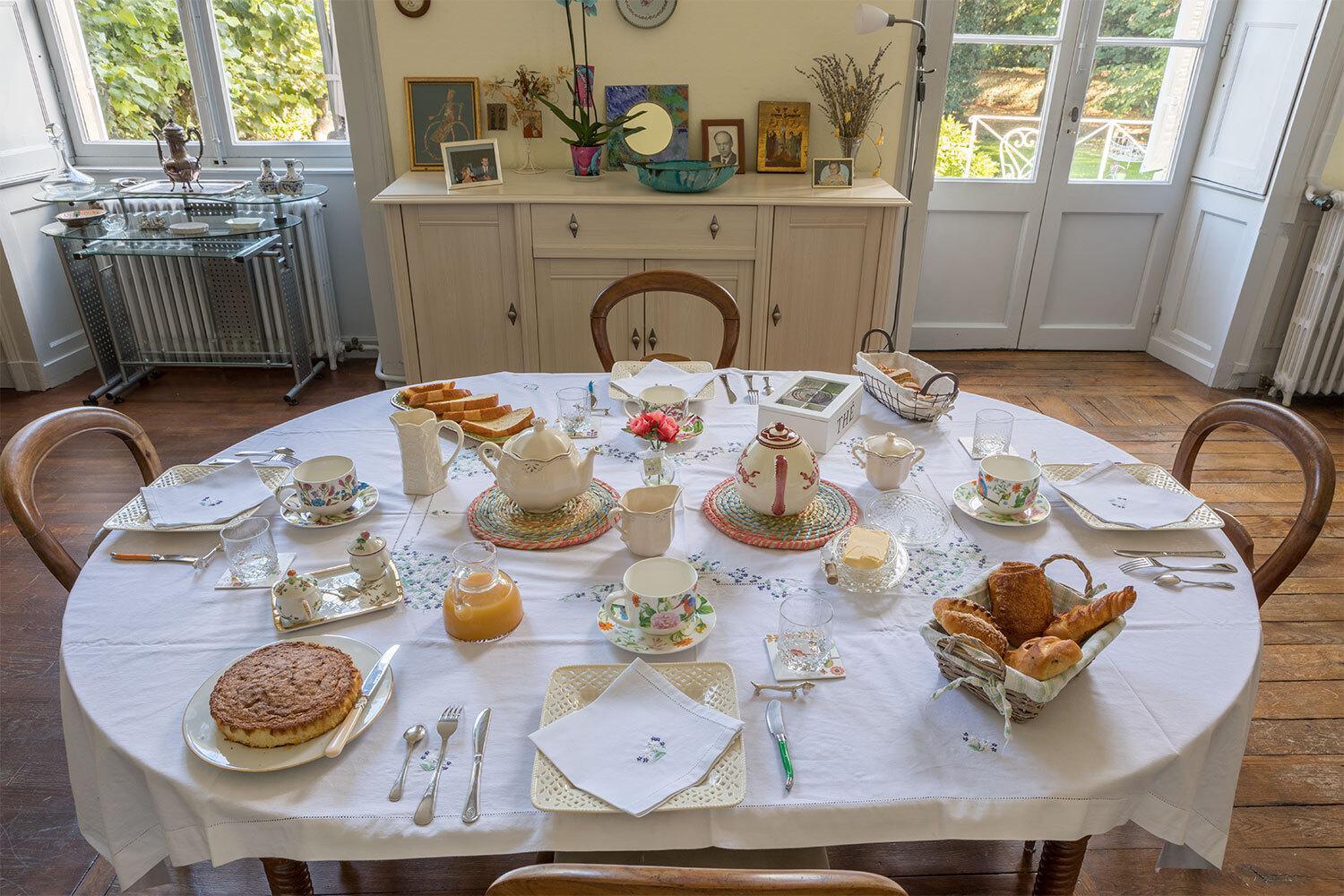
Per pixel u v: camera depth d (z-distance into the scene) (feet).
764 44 10.37
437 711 3.37
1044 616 3.56
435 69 10.55
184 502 4.68
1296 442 4.76
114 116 12.50
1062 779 3.07
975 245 13.15
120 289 12.23
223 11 11.85
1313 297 11.23
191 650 3.68
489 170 9.97
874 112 10.71
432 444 4.87
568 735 3.19
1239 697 3.43
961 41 11.90
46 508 9.23
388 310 11.93
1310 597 7.89
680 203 9.50
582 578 4.18
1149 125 12.41
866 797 3.00
